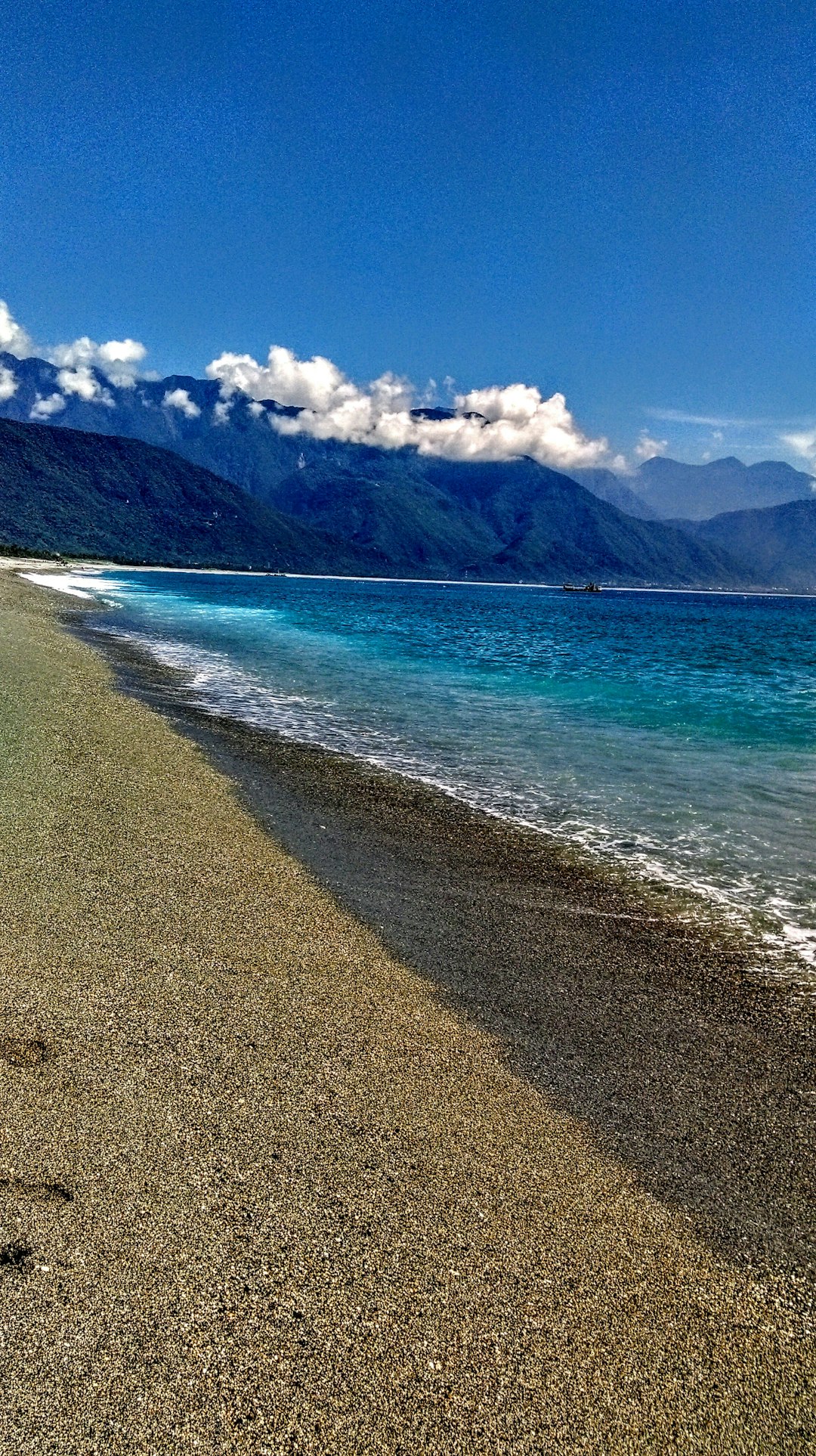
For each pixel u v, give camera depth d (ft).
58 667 71.92
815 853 32.37
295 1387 9.97
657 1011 20.47
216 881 25.91
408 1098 15.89
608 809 38.14
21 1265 11.14
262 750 48.96
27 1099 14.44
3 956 19.34
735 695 76.74
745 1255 12.80
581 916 26.17
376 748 51.13
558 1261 12.26
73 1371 9.84
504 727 58.70
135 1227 11.96
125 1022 17.24
